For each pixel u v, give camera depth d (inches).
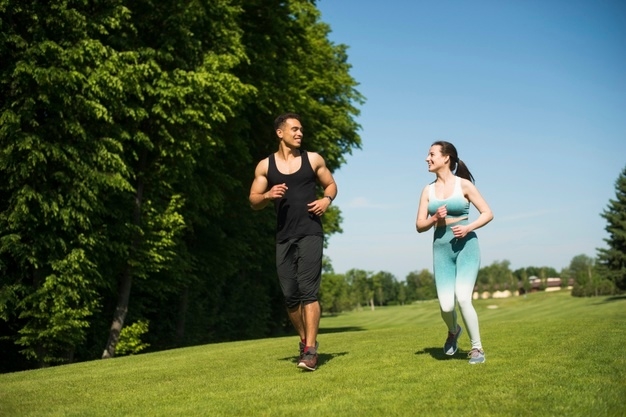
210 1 668.7
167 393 202.2
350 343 373.7
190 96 640.4
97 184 547.5
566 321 477.4
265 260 1176.2
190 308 930.7
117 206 634.8
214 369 269.0
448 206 242.2
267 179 254.1
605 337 323.9
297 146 249.3
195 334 915.4
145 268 647.8
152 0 622.8
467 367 226.8
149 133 654.5
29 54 509.4
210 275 952.9
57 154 514.0
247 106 906.7
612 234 2655.0
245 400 180.2
